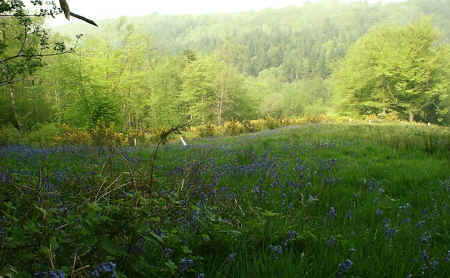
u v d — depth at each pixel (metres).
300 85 117.25
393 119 42.16
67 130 22.28
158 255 2.18
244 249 2.42
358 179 5.48
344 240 2.67
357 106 51.34
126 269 1.96
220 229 2.60
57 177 4.82
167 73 58.62
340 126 22.53
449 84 47.38
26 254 1.61
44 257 1.64
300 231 2.86
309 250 2.54
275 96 91.56
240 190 4.53
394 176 5.67
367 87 50.06
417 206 4.12
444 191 4.67
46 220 1.82
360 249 2.54
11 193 3.21
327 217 3.47
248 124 31.28
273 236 2.67
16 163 7.24
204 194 3.82
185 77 60.62
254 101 68.31
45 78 33.38
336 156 8.43
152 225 2.22
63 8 1.75
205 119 59.59
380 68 45.84
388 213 3.72
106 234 1.86
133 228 1.93
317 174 5.85
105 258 1.79
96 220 1.75
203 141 18.00
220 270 2.10
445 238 2.99
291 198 4.30
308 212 3.68
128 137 20.80
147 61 60.34
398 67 44.94
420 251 2.54
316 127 22.22
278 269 2.14
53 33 30.81
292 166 6.66
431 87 45.47
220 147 11.30
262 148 10.59
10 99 28.39
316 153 8.99
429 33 44.50
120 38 41.91
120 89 38.12
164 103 50.28
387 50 47.31
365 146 10.19
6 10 8.22
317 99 103.44
